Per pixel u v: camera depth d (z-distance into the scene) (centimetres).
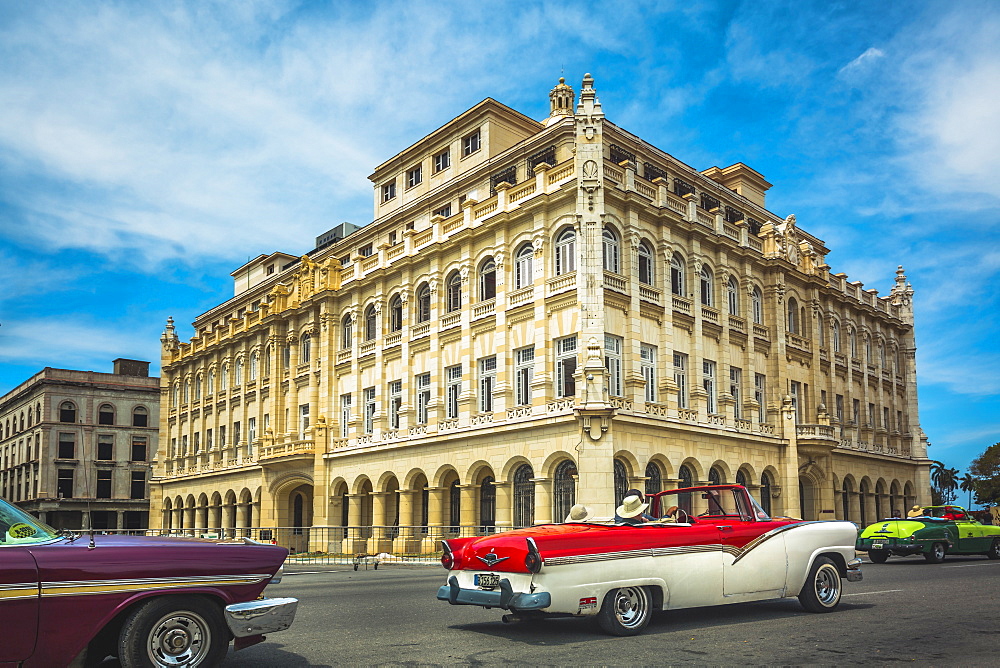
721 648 921
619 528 1057
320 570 2583
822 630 1041
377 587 1795
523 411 3077
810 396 4116
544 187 3167
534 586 968
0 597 655
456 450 3344
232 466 5131
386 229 4512
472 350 3394
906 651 898
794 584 1196
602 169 2994
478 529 3225
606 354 2995
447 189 4019
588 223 2947
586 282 2903
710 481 3391
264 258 5916
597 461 2766
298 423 4534
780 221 4722
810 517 3953
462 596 1036
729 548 1134
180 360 6078
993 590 1502
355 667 832
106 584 698
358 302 4112
